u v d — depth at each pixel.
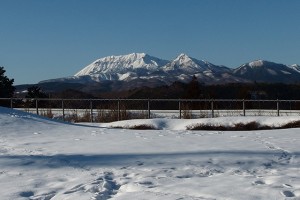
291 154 9.91
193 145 11.52
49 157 9.66
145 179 7.26
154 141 12.54
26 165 8.80
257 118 19.64
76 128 16.59
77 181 7.29
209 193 6.10
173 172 7.89
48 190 6.74
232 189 6.28
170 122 19.69
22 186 7.03
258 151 10.30
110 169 8.29
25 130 15.56
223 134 14.88
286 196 5.83
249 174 7.73
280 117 19.75
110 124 20.03
